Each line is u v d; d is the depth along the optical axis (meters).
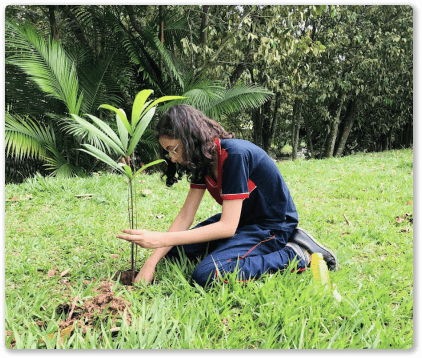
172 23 7.46
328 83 10.75
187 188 4.53
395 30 10.70
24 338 1.55
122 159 1.81
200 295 1.91
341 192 4.54
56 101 5.88
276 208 2.12
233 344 1.52
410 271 2.36
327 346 1.52
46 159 5.54
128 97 8.02
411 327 1.74
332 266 2.25
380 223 3.38
